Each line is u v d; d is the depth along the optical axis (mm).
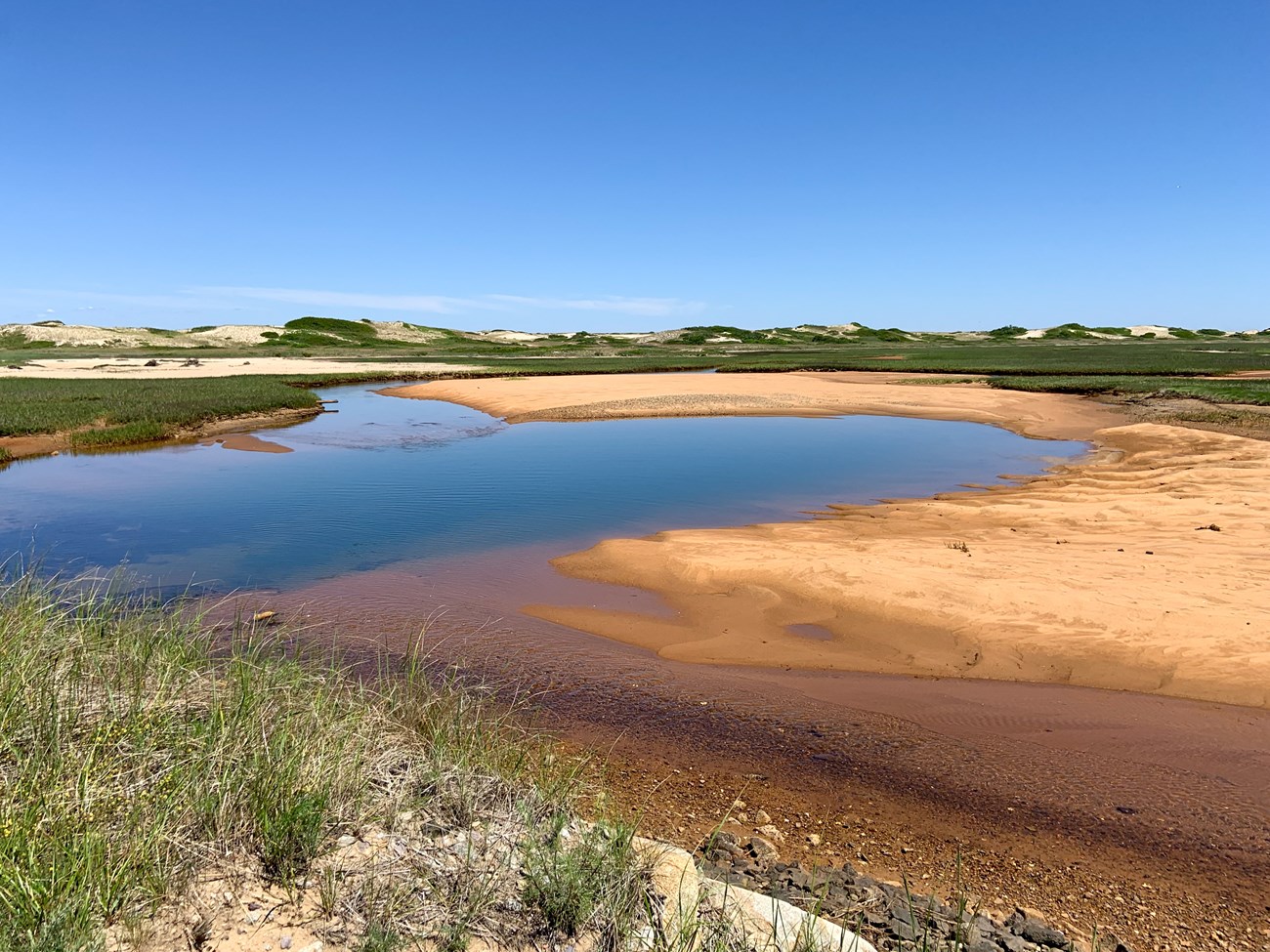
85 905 2996
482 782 4676
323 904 3398
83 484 18375
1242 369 50750
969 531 13406
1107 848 5109
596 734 6652
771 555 11688
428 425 31047
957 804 5633
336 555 12461
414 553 12586
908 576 10453
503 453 23531
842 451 23797
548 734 6520
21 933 2885
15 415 27719
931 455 22938
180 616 7398
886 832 5250
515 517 15047
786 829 5254
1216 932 4281
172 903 3264
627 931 3514
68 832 3471
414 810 4238
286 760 4191
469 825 4203
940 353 87188
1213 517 13406
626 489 17859
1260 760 6238
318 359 77938
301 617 9484
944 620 9102
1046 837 5223
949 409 34031
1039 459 21969
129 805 3740
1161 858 5000
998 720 6965
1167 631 8516
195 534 13734
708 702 7336
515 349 111125
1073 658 8102
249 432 28766
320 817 3801
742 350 109438
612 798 5434
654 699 7383
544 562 12000
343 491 17609
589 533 13812
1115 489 16562
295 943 3160
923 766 6168
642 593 10547
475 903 3531
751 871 4531
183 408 31234
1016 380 44656
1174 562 10812
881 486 18188
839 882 4488
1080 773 6062
